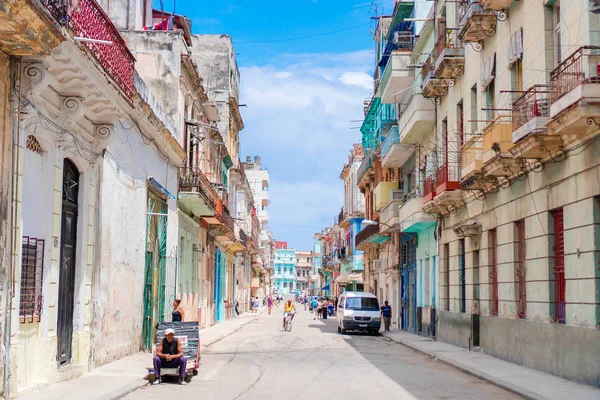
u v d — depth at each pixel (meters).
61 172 12.47
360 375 14.88
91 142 14.07
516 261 17.27
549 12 14.95
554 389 12.24
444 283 25.06
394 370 16.05
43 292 11.78
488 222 19.45
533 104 14.07
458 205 22.39
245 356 19.55
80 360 13.67
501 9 17.50
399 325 35.28
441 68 21.94
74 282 13.74
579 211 13.30
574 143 13.41
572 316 13.60
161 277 22.08
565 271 13.98
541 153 14.52
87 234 14.08
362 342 26.16
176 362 13.23
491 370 15.38
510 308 17.41
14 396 10.29
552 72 12.76
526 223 16.30
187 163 26.31
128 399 11.12
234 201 47.88
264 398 11.31
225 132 41.94
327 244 93.38
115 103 13.39
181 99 25.16
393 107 36.28
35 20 9.03
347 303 31.89
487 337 19.25
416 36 30.22
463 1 20.56
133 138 17.67
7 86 10.11
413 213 26.75
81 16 11.41
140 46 24.31
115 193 16.09
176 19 30.02
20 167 10.54
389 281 38.97
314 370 15.83
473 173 17.97
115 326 16.31
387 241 39.47
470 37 19.14
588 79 11.37
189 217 28.44
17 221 10.43
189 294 29.31
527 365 15.94
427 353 20.20
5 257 9.99
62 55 10.57
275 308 87.19
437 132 25.03
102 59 12.30
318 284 127.31
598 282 12.65
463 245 22.78
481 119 19.56
